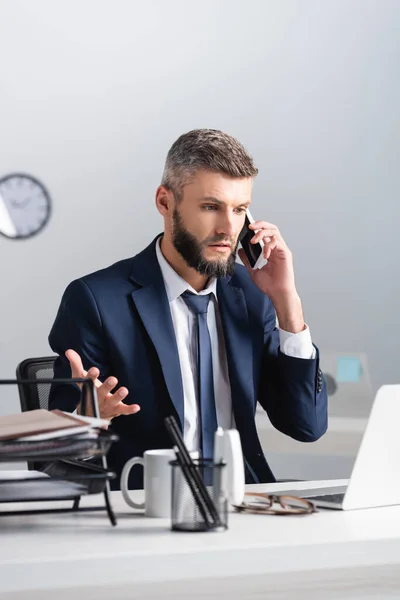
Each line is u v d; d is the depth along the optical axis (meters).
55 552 1.25
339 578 1.35
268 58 5.31
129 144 5.22
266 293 2.41
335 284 5.35
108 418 1.75
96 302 2.30
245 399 2.32
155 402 2.27
